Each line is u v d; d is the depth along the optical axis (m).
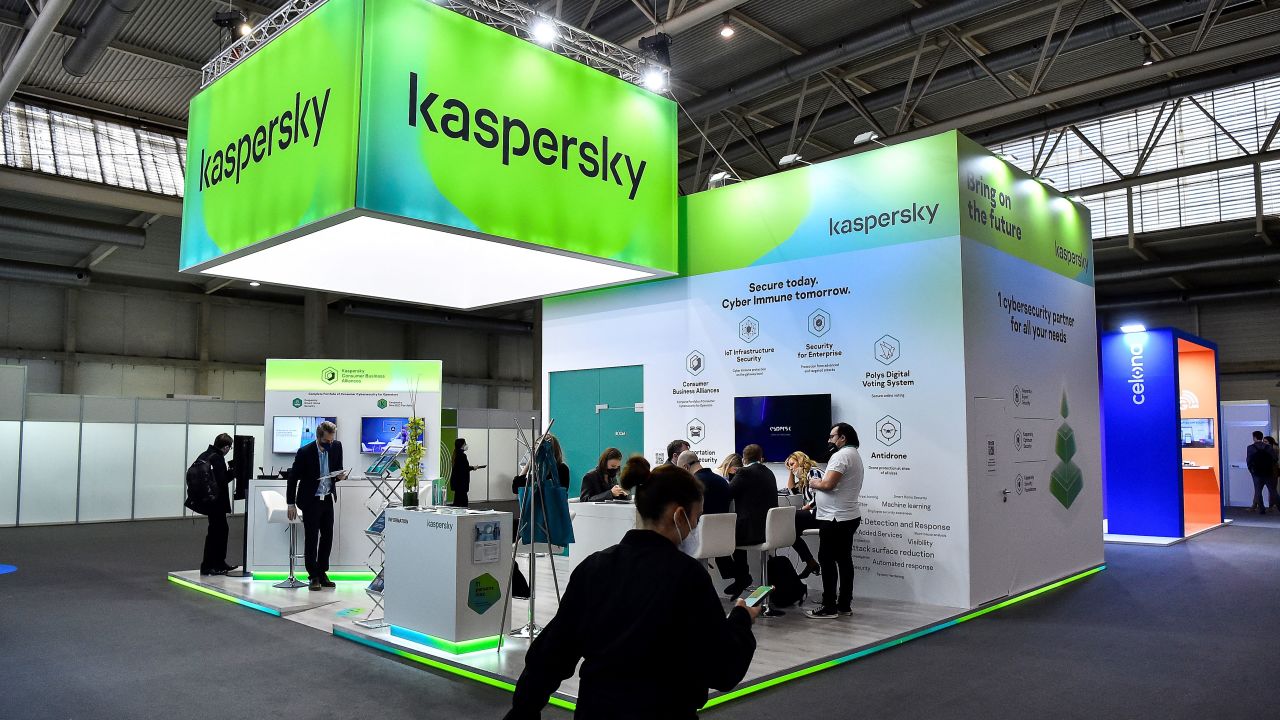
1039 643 5.39
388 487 7.93
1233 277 17.59
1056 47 10.37
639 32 9.17
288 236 4.96
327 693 4.41
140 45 10.03
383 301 20.69
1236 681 4.53
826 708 4.10
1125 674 4.66
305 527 7.21
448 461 15.38
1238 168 14.06
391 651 5.24
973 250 6.71
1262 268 15.43
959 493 6.39
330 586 7.29
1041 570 7.38
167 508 15.08
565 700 4.23
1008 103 10.60
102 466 14.46
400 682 4.61
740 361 7.82
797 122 11.80
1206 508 12.78
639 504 2.02
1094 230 15.82
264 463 10.59
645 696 1.75
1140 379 11.14
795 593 6.25
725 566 6.73
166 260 16.78
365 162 4.41
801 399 7.31
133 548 10.70
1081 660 4.97
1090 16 10.34
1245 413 16.11
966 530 6.33
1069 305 8.46
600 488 7.40
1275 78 13.52
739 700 4.22
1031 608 6.50
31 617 6.33
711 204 8.17
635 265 6.00
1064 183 15.19
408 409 10.70
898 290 6.83
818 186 7.40
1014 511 7.00
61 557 9.81
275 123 5.09
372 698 4.32
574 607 1.92
